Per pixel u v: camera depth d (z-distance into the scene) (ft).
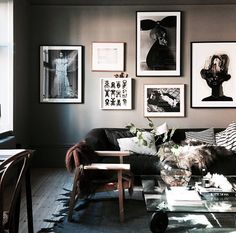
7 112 14.71
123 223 9.43
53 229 8.95
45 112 17.46
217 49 17.04
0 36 14.67
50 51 17.33
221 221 8.45
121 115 17.37
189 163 12.09
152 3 16.93
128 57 17.28
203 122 17.21
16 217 6.79
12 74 14.69
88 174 10.07
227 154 13.19
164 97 17.24
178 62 17.13
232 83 17.06
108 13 17.24
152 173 12.97
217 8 17.04
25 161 6.44
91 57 17.31
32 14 17.29
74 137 17.47
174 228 7.97
